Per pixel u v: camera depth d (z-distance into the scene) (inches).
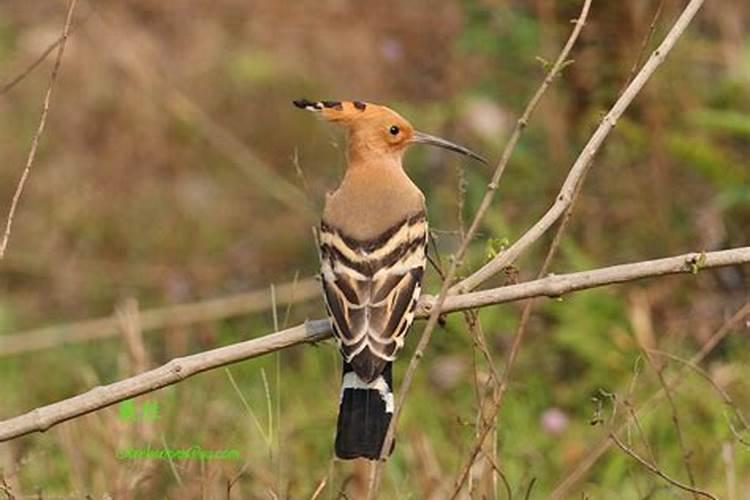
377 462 328.8
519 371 510.9
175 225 676.7
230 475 422.3
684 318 523.5
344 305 358.6
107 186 703.1
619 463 455.2
